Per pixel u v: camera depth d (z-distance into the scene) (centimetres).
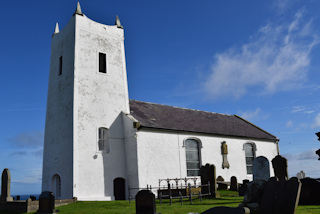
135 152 2394
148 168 2405
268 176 1664
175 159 2592
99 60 2633
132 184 2388
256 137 3306
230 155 3036
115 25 2819
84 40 2542
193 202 1736
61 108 2477
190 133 2756
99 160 2353
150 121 2600
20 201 1938
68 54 2534
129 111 2662
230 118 3741
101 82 2547
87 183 2253
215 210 892
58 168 2366
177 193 2069
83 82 2441
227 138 3064
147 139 2459
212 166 1984
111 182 2375
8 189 2081
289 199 1029
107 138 2467
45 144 2592
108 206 1744
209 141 2897
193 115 3278
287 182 1057
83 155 2288
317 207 1360
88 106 2417
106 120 2483
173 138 2631
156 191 2405
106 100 2533
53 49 2781
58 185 2430
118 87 2647
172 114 3034
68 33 2591
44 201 1689
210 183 1981
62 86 2519
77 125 2317
